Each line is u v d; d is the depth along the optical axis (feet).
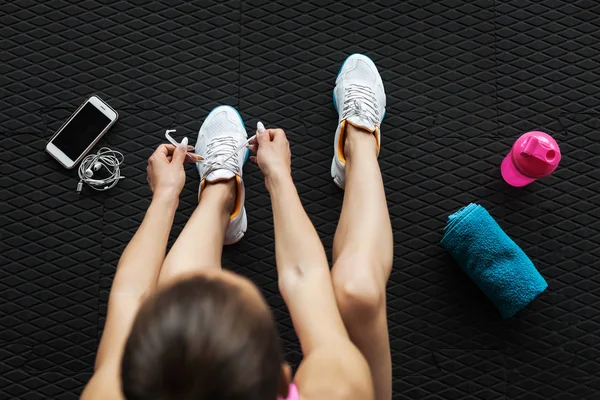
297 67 5.15
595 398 4.75
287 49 5.17
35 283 4.79
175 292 1.79
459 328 4.84
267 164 4.07
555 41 5.22
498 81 5.17
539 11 5.23
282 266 3.43
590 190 5.03
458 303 4.87
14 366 4.67
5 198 4.89
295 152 5.04
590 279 4.91
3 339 4.70
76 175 4.96
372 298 3.49
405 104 5.13
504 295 4.66
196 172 5.00
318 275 3.32
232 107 5.06
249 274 4.86
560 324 4.85
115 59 5.11
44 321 4.74
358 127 4.51
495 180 5.04
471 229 4.65
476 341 4.82
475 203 5.00
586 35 5.22
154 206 4.01
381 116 4.97
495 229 4.67
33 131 5.00
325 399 2.61
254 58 5.15
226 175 4.34
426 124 5.11
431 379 4.76
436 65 5.18
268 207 4.98
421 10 5.20
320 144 5.07
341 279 3.57
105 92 5.07
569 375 4.79
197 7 5.19
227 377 1.70
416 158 5.06
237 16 5.19
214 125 4.84
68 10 5.15
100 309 4.79
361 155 4.40
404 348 4.80
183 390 1.70
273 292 4.85
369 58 5.12
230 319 1.75
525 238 4.97
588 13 5.19
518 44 5.21
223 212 4.30
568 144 5.09
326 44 5.18
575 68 5.19
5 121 5.00
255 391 1.73
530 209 5.00
